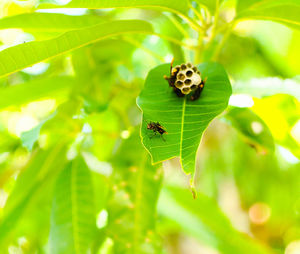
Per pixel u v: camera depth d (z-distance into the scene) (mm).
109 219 702
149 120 535
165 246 957
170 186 874
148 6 585
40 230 868
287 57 930
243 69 990
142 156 708
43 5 560
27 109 1037
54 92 760
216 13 610
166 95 563
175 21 690
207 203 865
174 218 848
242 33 979
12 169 823
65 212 711
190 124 532
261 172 1116
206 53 774
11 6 821
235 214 1023
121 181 706
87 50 752
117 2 563
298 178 1123
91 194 721
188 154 509
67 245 698
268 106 696
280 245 1271
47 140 765
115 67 840
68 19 650
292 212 1213
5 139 772
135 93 796
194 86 550
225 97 553
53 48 578
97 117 835
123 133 770
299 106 686
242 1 621
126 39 735
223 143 1030
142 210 704
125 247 698
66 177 725
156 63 823
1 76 576
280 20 603
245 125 669
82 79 764
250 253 832
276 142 714
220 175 1057
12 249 906
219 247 831
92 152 847
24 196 755
